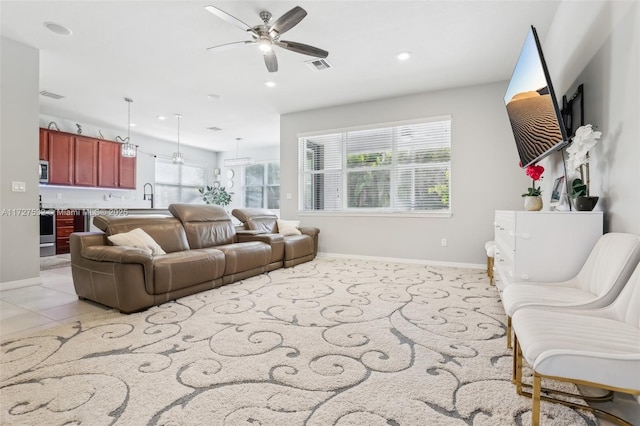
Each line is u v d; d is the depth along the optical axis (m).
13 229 3.37
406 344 1.98
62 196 6.42
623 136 1.67
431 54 3.67
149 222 3.46
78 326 2.26
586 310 1.41
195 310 2.62
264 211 5.42
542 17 2.97
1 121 3.29
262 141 8.54
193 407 1.35
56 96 5.06
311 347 1.93
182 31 3.21
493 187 4.47
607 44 1.86
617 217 1.73
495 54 3.66
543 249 1.93
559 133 2.01
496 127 4.45
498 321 2.37
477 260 4.56
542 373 1.04
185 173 9.11
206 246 3.96
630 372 0.97
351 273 4.16
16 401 1.39
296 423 1.25
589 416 1.31
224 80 4.44
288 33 3.23
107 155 6.88
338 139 5.63
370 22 3.05
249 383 1.53
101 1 2.75
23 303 2.82
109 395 1.43
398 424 1.24
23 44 3.44
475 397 1.42
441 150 4.83
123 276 2.49
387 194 5.22
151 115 6.11
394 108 5.09
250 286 3.43
